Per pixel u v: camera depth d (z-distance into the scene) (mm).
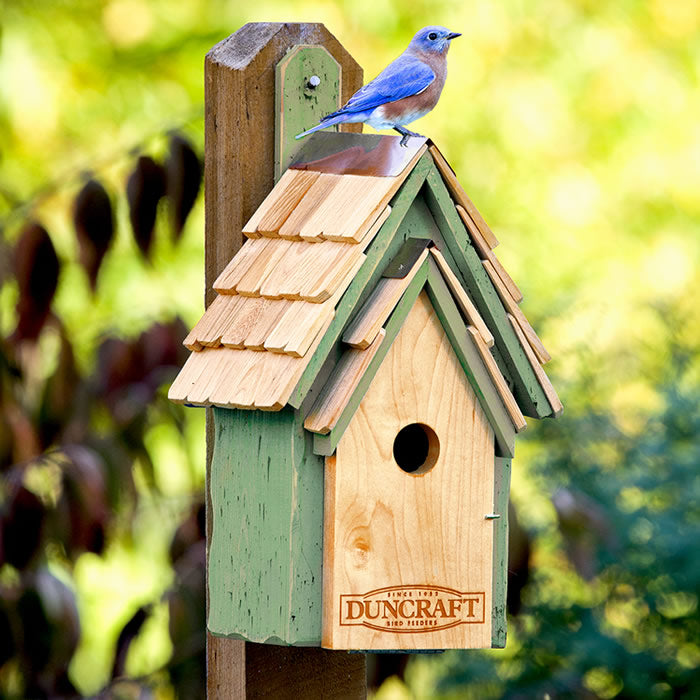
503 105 18891
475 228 6371
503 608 6566
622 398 14000
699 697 12375
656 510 12617
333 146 6609
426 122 18500
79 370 8375
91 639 12633
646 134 19516
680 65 19828
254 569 6223
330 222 6219
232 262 6453
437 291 6223
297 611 6109
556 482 12344
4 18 16703
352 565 6148
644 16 19844
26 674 7992
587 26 19625
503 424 6426
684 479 12656
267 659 6660
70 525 7832
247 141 6574
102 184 7883
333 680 6906
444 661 12211
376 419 6191
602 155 19281
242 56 6625
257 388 5926
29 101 16688
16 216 8867
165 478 12141
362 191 6250
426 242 6246
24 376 8297
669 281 18469
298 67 6680
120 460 8297
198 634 8141
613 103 19391
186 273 14570
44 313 7977
